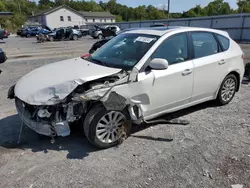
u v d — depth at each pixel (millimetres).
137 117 3594
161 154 3275
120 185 2691
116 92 3240
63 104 3055
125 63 3637
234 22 26797
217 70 4496
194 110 4770
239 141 3611
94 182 2738
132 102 3410
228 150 3371
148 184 2703
